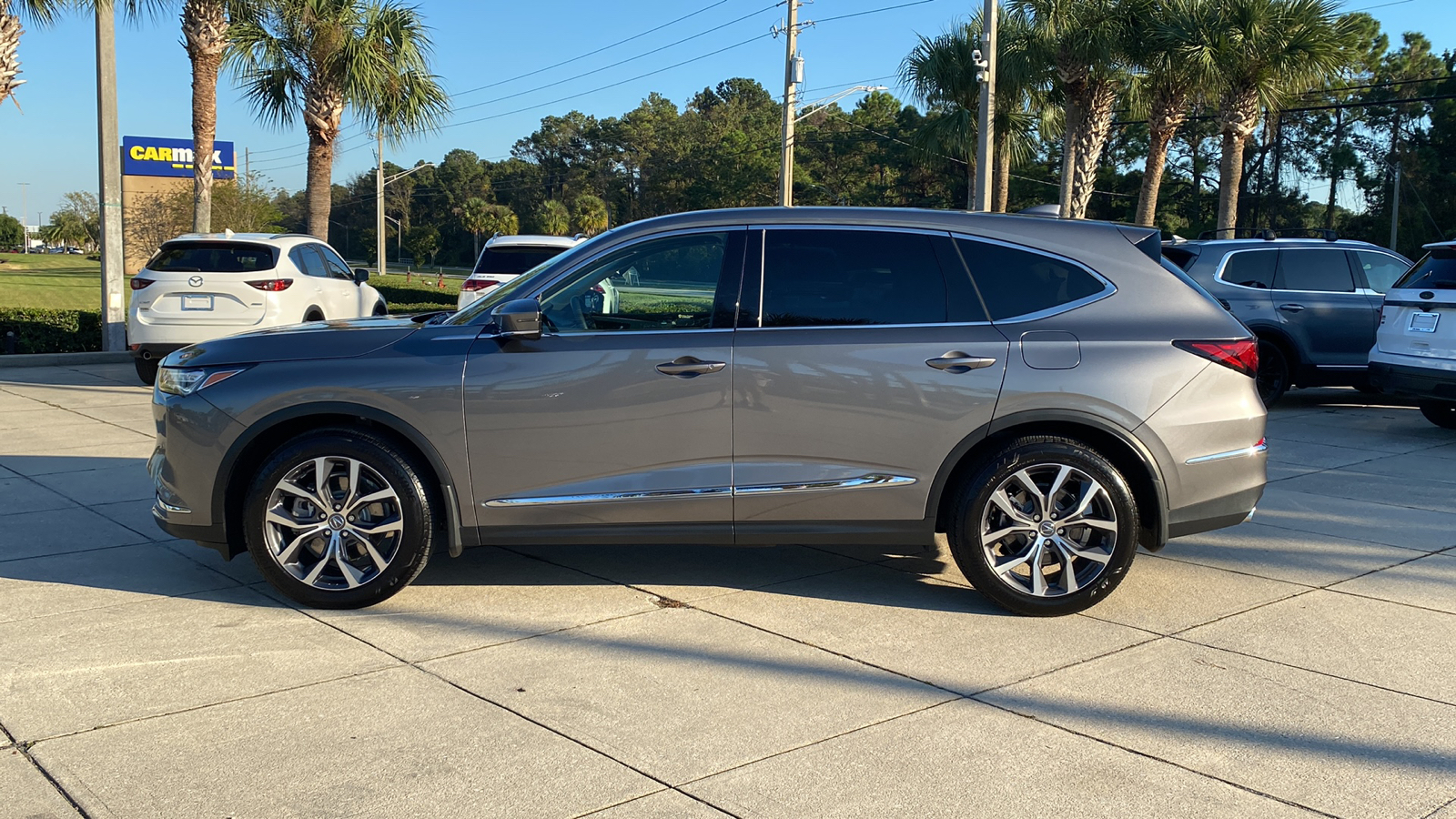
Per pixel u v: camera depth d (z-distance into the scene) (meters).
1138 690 3.99
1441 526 6.52
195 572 5.35
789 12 27.58
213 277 11.38
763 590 5.18
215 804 3.08
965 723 3.70
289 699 3.82
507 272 13.51
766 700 3.87
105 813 3.02
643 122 114.31
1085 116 21.20
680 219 4.89
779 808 3.10
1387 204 52.56
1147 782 3.29
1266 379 11.34
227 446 4.71
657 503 4.71
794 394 4.66
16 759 3.33
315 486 4.73
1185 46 18.91
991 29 19.03
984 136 19.27
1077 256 4.84
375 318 5.40
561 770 3.32
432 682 4.00
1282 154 53.38
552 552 5.83
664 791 3.20
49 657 4.18
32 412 10.40
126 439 9.02
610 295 4.80
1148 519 4.85
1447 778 3.33
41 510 6.59
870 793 3.20
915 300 4.78
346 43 18.16
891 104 85.75
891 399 4.66
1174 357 4.71
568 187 115.75
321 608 4.80
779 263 4.80
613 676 4.07
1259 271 11.22
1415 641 4.54
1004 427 4.70
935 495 4.73
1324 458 8.70
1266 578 5.45
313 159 19.33
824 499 4.72
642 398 4.65
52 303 34.69
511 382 4.66
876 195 74.81
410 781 3.24
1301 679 4.11
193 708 3.73
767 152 82.50
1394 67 53.41
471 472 4.70
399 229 122.75
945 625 4.69
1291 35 18.67
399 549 4.72
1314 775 3.35
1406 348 9.62
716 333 4.71
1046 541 4.73
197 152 17.12
